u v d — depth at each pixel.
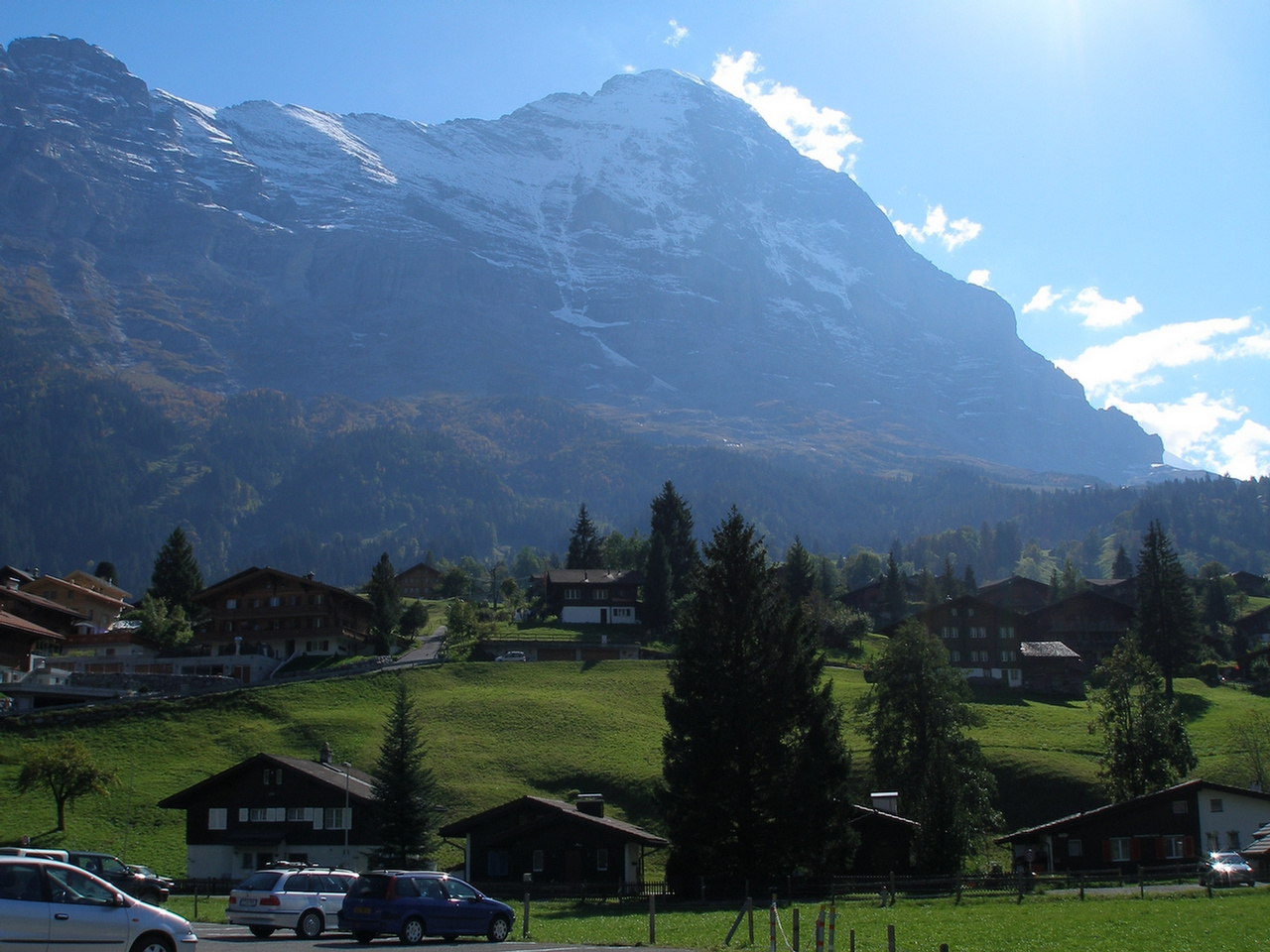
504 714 115.06
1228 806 75.94
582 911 57.94
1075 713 128.88
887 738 85.44
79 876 29.67
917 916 48.53
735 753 64.81
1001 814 86.44
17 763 98.56
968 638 153.88
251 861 80.12
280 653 152.00
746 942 39.75
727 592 68.69
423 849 72.12
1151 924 43.56
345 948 37.88
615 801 95.88
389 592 160.12
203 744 105.94
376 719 113.88
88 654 147.00
